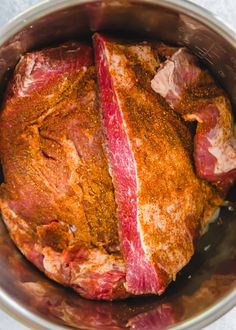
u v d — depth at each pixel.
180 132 0.42
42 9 0.37
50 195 0.42
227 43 0.38
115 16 0.40
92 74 0.42
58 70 0.41
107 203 0.42
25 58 0.40
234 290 0.39
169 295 0.44
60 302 0.41
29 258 0.42
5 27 0.37
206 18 0.37
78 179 0.41
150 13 0.39
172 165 0.41
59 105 0.41
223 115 0.41
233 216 0.45
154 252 0.41
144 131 0.40
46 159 0.41
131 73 0.40
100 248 0.42
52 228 0.42
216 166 0.41
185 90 0.41
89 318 0.41
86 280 0.42
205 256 0.45
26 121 0.41
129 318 0.41
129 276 0.41
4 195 0.42
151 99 0.41
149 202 0.40
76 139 0.41
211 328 0.46
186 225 0.42
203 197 0.43
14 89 0.41
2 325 0.45
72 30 0.41
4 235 0.42
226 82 0.43
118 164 0.41
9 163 0.42
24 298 0.39
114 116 0.40
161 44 0.42
